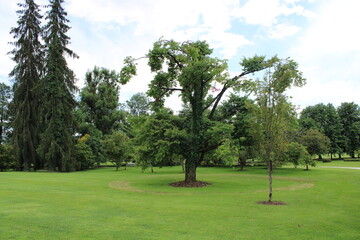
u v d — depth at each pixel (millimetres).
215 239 6898
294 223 8703
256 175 30719
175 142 19453
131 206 11328
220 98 22438
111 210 10391
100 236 6941
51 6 38594
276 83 12836
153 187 19047
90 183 21062
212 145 22109
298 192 16500
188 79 20297
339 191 17000
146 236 7027
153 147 20688
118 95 58969
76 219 8758
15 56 38000
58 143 37781
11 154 37062
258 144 14422
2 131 53719
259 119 13336
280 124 12820
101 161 46781
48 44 38469
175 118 22141
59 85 37812
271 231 7727
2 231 7191
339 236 7309
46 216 9070
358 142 63750
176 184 20609
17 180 21328
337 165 45438
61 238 6711
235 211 10508
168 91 24094
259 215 9836
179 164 52188
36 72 39656
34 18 38812
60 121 37625
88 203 11828
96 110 55469
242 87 20969
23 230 7324
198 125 21203
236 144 20344
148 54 20875
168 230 7656
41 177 25156
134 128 23422
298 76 17266
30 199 12477
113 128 56969
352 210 10984
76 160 40375
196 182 21062
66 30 39719
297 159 32594
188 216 9523
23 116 37438
